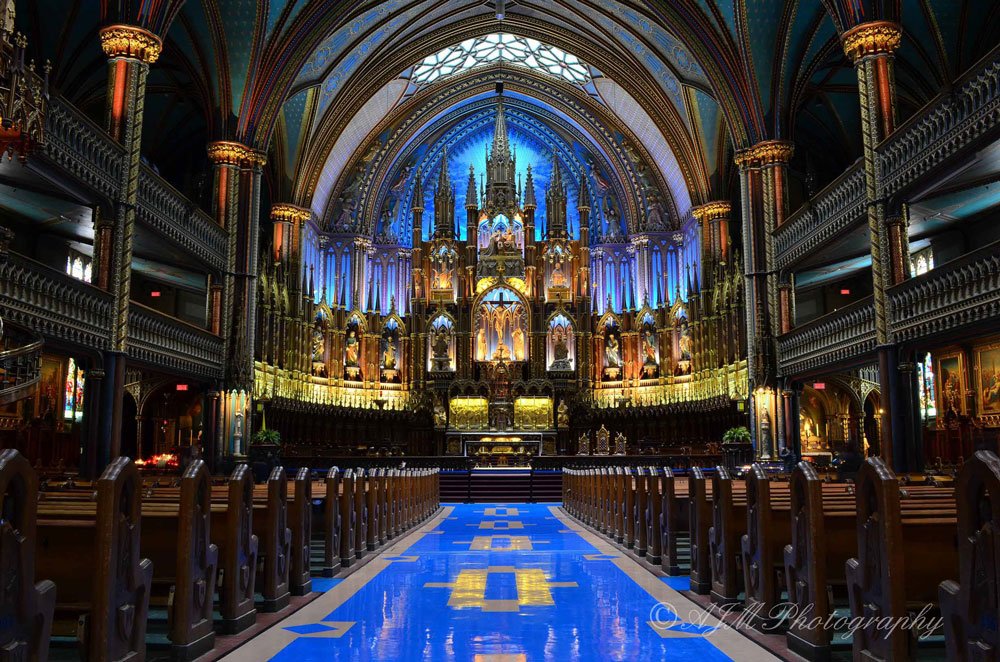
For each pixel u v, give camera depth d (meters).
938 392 30.66
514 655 7.27
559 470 31.91
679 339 38.78
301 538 10.09
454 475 31.20
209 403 27.95
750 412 29.22
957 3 25.77
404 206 44.38
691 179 37.03
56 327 18.06
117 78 21.41
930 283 18.81
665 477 12.05
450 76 41.53
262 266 31.81
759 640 7.57
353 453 35.34
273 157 35.75
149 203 22.89
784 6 27.44
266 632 8.13
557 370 40.56
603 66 37.41
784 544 8.70
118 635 5.89
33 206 23.80
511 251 41.44
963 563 4.59
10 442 27.67
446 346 41.00
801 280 32.12
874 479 5.85
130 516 6.12
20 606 4.62
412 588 10.70
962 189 21.80
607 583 11.00
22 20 26.34
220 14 27.19
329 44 32.34
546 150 45.31
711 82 29.89
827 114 35.06
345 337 39.59
